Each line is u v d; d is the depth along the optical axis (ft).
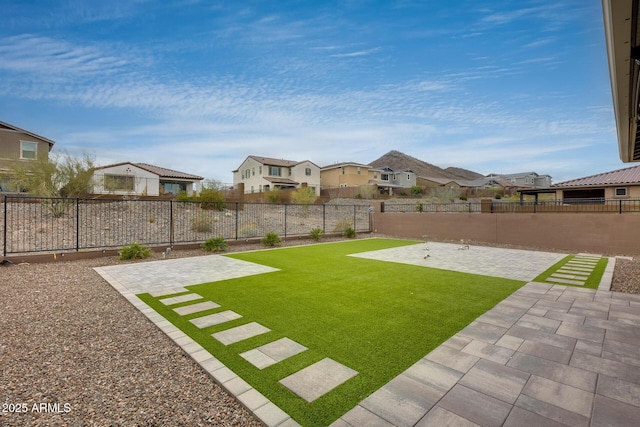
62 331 11.59
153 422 6.72
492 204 43.39
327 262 26.50
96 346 10.41
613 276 21.27
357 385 8.00
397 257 29.35
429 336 11.12
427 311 13.88
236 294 16.58
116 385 8.13
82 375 8.60
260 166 116.06
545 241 37.14
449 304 14.93
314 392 7.69
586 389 7.87
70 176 44.04
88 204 45.75
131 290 17.24
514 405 7.20
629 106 16.96
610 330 11.70
